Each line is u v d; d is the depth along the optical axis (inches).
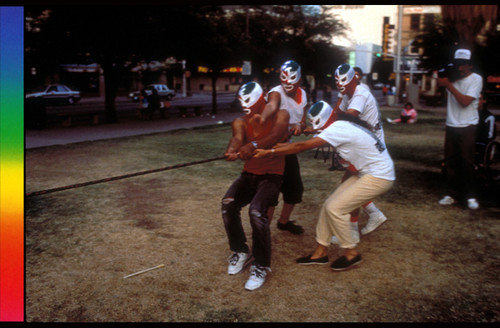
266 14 1049.5
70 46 500.1
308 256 137.6
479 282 124.8
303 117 151.0
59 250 146.8
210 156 330.0
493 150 232.5
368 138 126.7
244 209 194.9
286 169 154.6
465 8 323.0
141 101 705.0
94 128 543.8
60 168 283.3
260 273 122.3
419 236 161.0
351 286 122.9
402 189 229.1
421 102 1156.5
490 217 182.4
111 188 230.4
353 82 149.5
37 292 118.0
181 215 185.3
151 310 109.9
